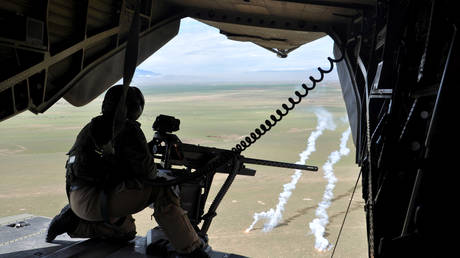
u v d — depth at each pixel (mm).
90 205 2590
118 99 2539
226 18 8617
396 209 1965
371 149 2314
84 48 5922
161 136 3244
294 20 8586
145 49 7754
